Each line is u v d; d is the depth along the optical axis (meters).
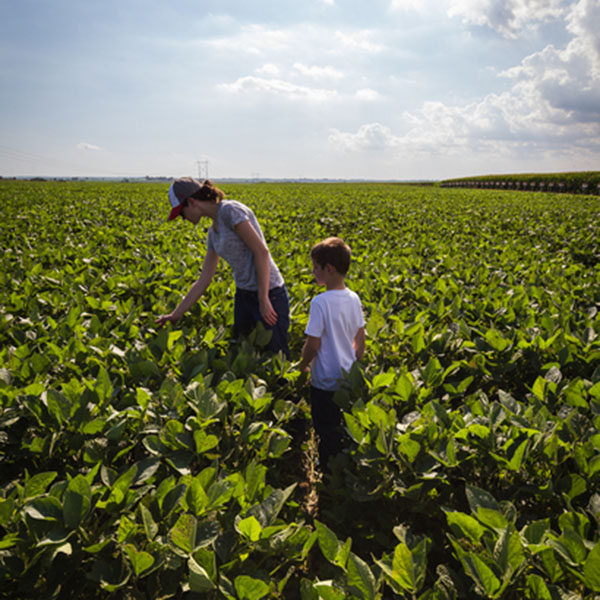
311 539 1.62
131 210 15.32
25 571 1.51
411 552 1.48
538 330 3.65
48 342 3.31
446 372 2.82
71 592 1.67
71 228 11.01
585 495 2.00
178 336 3.23
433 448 2.15
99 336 3.38
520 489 1.96
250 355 3.10
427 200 24.34
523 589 1.45
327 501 2.82
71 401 2.29
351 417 2.21
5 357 3.01
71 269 5.70
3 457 2.27
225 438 2.33
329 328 2.98
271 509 1.66
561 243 9.76
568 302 4.36
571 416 2.29
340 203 19.55
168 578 1.56
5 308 4.17
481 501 1.72
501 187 61.09
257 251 3.30
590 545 1.45
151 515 1.64
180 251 7.22
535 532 1.57
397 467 2.22
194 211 3.34
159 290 4.80
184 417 2.44
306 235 11.06
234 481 1.86
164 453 2.14
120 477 1.67
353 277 5.47
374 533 2.19
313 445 3.44
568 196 32.66
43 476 1.72
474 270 6.19
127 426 2.33
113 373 2.92
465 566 1.42
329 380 3.01
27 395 2.26
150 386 2.87
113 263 6.48
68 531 1.52
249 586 1.34
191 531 1.49
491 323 3.76
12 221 10.88
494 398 3.52
